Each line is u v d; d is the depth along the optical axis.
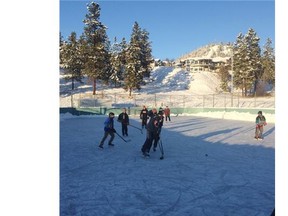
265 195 6.33
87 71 50.06
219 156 10.67
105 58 52.81
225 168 8.80
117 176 7.93
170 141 14.42
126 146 12.99
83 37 54.19
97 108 35.09
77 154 11.08
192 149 12.16
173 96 51.50
